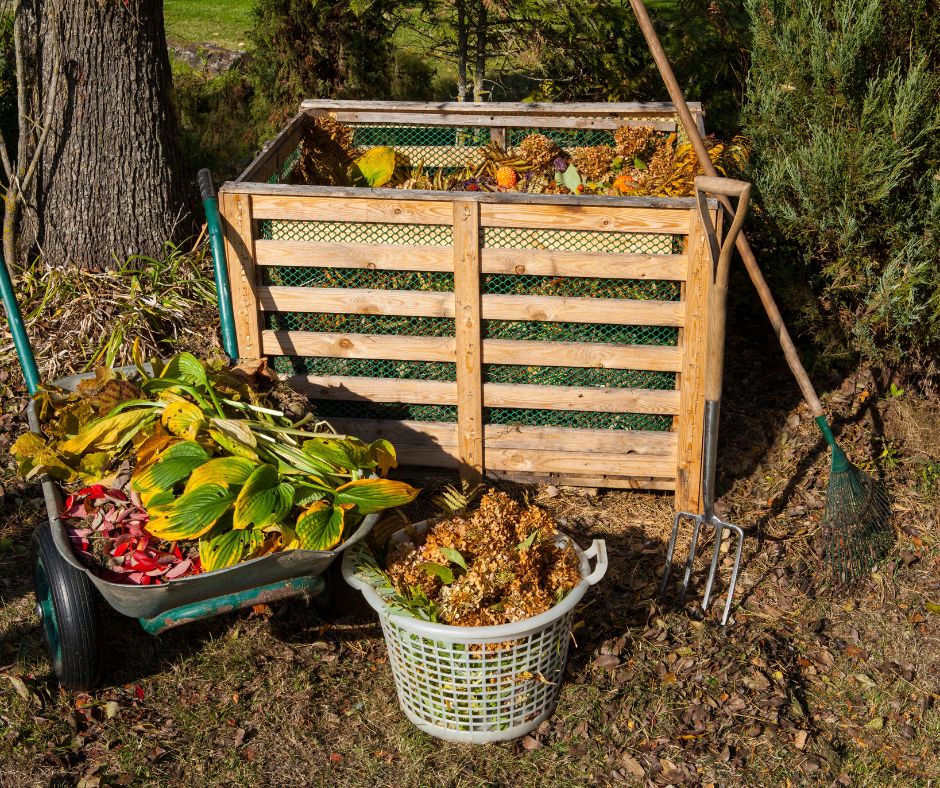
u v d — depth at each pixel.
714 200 3.69
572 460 4.20
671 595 3.69
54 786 2.88
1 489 4.10
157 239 5.27
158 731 3.10
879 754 3.06
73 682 3.13
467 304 3.97
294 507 3.04
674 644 3.45
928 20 4.21
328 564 2.96
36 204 5.13
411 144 5.17
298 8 6.89
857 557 3.63
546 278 3.94
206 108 8.10
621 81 6.47
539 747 3.06
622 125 4.96
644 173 4.51
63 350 4.67
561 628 3.03
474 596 2.94
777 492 4.26
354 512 3.04
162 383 3.34
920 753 3.07
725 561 3.88
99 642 3.08
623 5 6.54
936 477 4.34
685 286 3.84
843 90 4.26
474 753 3.04
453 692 2.97
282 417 3.36
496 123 5.08
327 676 3.35
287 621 3.57
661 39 6.25
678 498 4.17
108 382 3.33
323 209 3.89
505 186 4.59
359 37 7.06
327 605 3.52
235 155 7.20
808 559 3.88
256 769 2.98
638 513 4.18
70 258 5.16
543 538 3.23
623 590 3.72
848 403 4.78
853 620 3.60
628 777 2.96
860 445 4.53
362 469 3.21
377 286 4.06
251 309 4.10
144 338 4.70
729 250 3.12
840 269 4.45
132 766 2.96
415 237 3.94
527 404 4.12
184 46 9.26
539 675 3.00
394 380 4.18
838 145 4.18
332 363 4.22
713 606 3.65
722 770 2.97
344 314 4.13
